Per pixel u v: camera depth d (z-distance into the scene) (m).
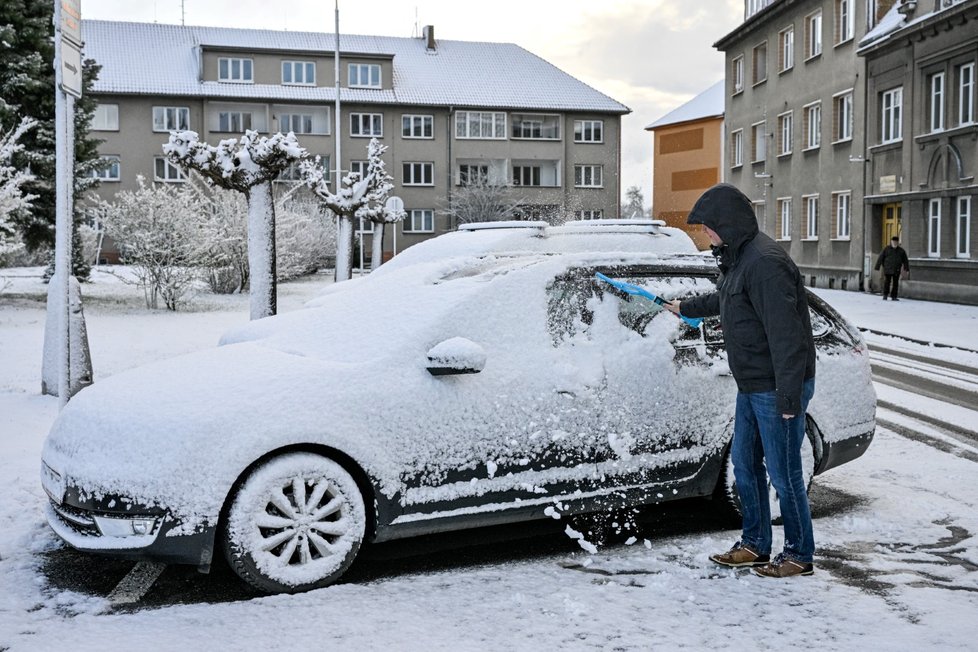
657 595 4.38
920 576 4.67
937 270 26.89
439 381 4.79
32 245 25.61
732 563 4.77
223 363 4.98
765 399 4.61
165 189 21.91
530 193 66.12
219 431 4.38
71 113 8.34
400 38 69.31
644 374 5.29
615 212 67.81
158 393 4.66
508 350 5.02
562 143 66.75
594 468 5.11
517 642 3.80
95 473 4.36
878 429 8.80
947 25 26.23
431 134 64.94
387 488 4.63
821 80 35.44
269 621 4.05
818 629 3.93
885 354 15.24
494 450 4.85
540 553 5.12
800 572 4.65
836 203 34.69
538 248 8.58
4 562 4.93
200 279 22.95
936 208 27.39
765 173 41.53
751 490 4.81
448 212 64.00
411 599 4.32
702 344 5.57
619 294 5.43
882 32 29.84
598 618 4.07
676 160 70.50
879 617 4.07
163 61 62.34
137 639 3.86
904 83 28.84
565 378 5.07
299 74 63.03
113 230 21.42
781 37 39.81
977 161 25.14
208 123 61.41
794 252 38.19
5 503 5.99
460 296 5.09
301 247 34.16
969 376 12.69
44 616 4.16
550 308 5.21
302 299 25.61
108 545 4.32
